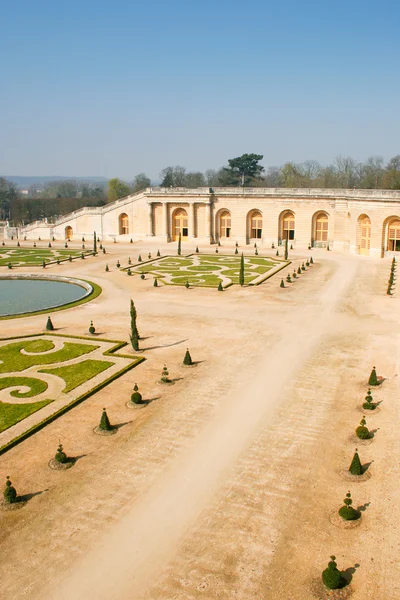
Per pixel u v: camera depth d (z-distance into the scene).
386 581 19.52
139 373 39.66
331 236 108.38
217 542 21.69
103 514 23.55
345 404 33.97
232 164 188.00
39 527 22.73
